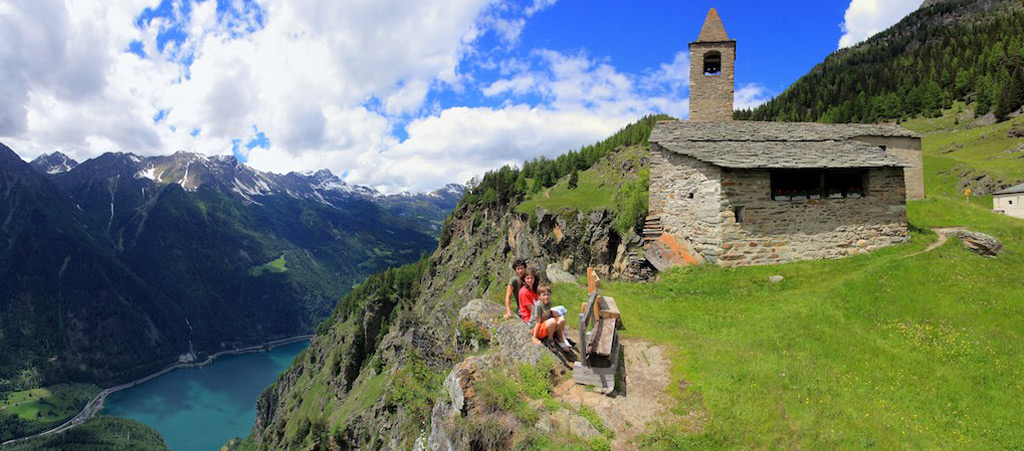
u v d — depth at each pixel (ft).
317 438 308.81
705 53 109.70
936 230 89.15
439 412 38.78
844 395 38.24
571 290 62.95
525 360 39.11
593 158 526.98
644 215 128.26
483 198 571.69
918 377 41.93
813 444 31.53
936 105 491.31
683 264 79.15
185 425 587.27
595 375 36.73
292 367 583.17
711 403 35.24
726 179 74.43
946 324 49.85
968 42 632.38
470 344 51.06
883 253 76.23
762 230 75.05
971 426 36.04
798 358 43.62
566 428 32.35
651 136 91.97
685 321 54.85
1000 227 87.10
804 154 78.69
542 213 343.46
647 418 33.94
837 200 77.51
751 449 30.96
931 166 273.95
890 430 34.50
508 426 33.01
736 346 46.57
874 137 108.78
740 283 67.46
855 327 50.16
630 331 50.19
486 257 456.86
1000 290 55.26
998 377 41.14
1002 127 336.90
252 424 588.91
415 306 531.09
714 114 109.09
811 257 75.97
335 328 585.22
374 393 306.76
